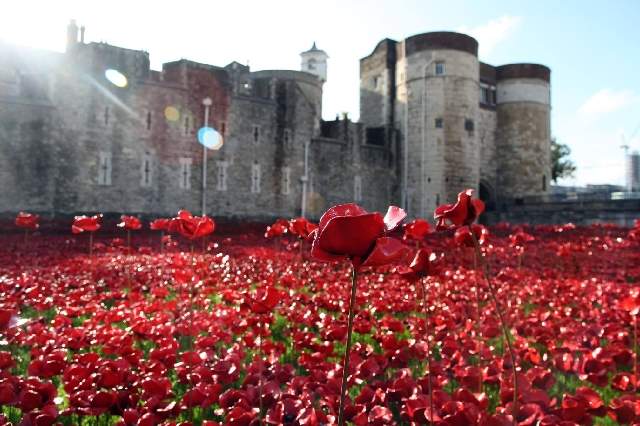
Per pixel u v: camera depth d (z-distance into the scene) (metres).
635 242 15.55
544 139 50.41
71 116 32.44
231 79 38.88
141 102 35.00
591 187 77.75
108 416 3.63
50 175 31.38
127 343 4.51
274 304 3.23
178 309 6.57
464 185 42.50
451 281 9.40
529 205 44.56
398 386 3.45
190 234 4.59
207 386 3.43
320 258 1.63
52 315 6.98
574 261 12.53
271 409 3.05
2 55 32.84
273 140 40.34
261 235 24.75
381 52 48.22
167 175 35.62
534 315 6.38
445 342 4.64
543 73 50.72
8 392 3.14
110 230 25.22
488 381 3.91
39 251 14.74
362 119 50.44
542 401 3.16
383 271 11.09
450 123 42.38
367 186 44.53
